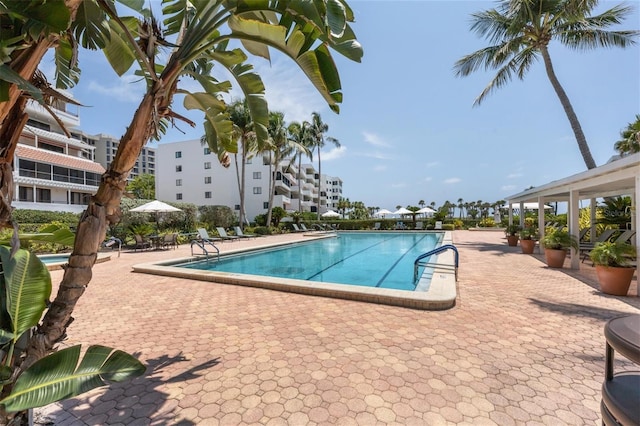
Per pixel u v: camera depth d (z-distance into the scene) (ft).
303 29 7.05
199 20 8.06
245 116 80.12
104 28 7.58
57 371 5.84
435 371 9.64
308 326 13.73
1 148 5.70
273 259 42.93
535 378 9.20
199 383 9.21
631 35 41.68
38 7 5.08
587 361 10.23
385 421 7.42
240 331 13.30
